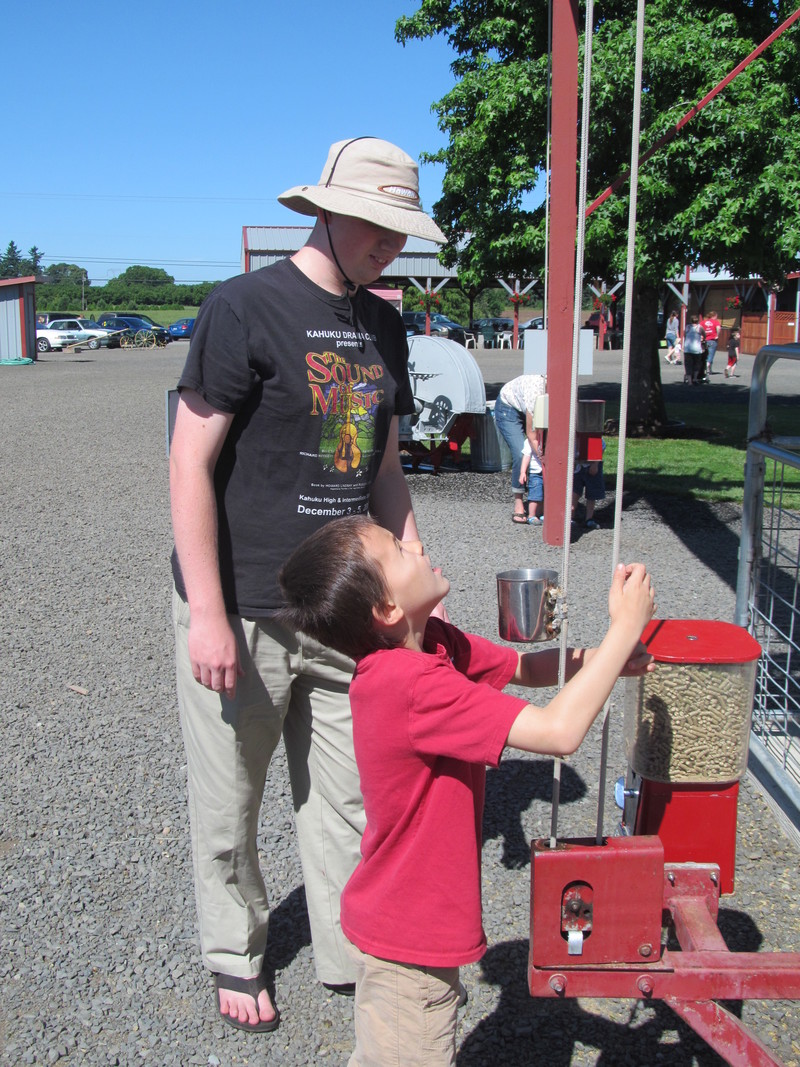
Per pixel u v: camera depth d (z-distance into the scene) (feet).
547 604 6.31
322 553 5.64
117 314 158.71
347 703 7.57
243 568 7.14
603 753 6.07
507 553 23.38
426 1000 5.70
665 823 6.95
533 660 6.52
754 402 11.56
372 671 5.60
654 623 7.31
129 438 44.27
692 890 6.72
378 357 7.40
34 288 101.04
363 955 5.80
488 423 34.65
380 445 7.55
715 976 5.95
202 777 7.62
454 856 5.62
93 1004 8.20
